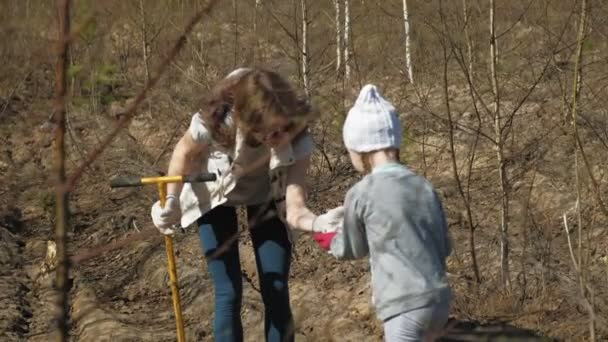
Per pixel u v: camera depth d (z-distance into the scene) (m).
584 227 8.04
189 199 5.34
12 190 4.02
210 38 11.23
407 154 9.78
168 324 7.35
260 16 11.43
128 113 2.38
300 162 5.04
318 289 7.70
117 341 6.82
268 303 5.34
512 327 6.61
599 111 9.43
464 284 7.38
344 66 10.52
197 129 5.09
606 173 8.67
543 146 9.23
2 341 6.96
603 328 6.41
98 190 10.48
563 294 7.02
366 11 11.20
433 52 11.32
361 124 4.52
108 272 8.48
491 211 8.67
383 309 4.44
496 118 7.49
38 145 3.85
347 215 4.52
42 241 9.19
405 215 4.39
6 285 8.16
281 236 5.37
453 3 9.27
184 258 8.51
